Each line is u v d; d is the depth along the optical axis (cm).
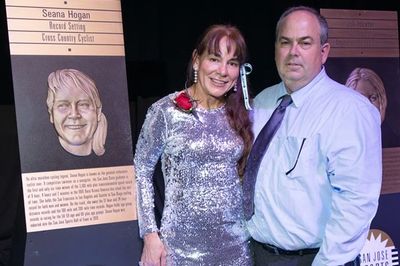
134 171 221
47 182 211
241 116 216
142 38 324
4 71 305
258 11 345
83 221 216
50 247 212
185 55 332
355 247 198
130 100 324
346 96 202
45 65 210
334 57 286
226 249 214
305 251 211
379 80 295
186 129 208
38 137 209
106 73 219
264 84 350
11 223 312
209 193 210
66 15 212
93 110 217
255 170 215
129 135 223
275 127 214
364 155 195
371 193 196
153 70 327
